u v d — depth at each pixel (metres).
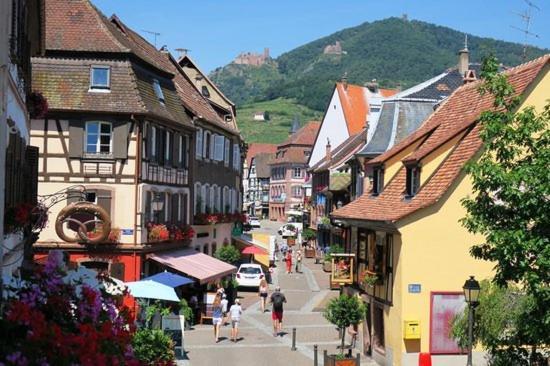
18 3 12.69
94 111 30.20
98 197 30.53
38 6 16.09
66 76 30.72
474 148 21.47
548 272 12.35
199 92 45.69
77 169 30.44
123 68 31.00
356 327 26.02
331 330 29.88
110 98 30.58
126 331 7.71
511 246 12.41
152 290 24.23
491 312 16.45
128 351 7.62
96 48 30.70
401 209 22.31
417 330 21.05
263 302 35.47
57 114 30.31
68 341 6.56
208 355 24.39
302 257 66.56
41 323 6.59
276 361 23.58
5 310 6.82
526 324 13.14
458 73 44.47
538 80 21.69
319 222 62.91
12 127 11.77
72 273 8.36
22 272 8.14
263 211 128.88
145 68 33.12
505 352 13.91
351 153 56.78
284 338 27.95
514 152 13.18
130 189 30.62
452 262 21.31
